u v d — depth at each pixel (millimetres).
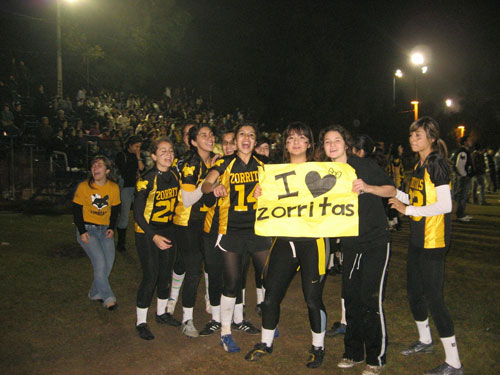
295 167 4109
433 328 4961
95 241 5582
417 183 4152
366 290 3947
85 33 31281
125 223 8422
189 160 4641
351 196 3982
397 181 10289
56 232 9758
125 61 35094
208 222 4590
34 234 9477
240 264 4426
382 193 3867
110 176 5738
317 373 4051
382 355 3939
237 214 4371
